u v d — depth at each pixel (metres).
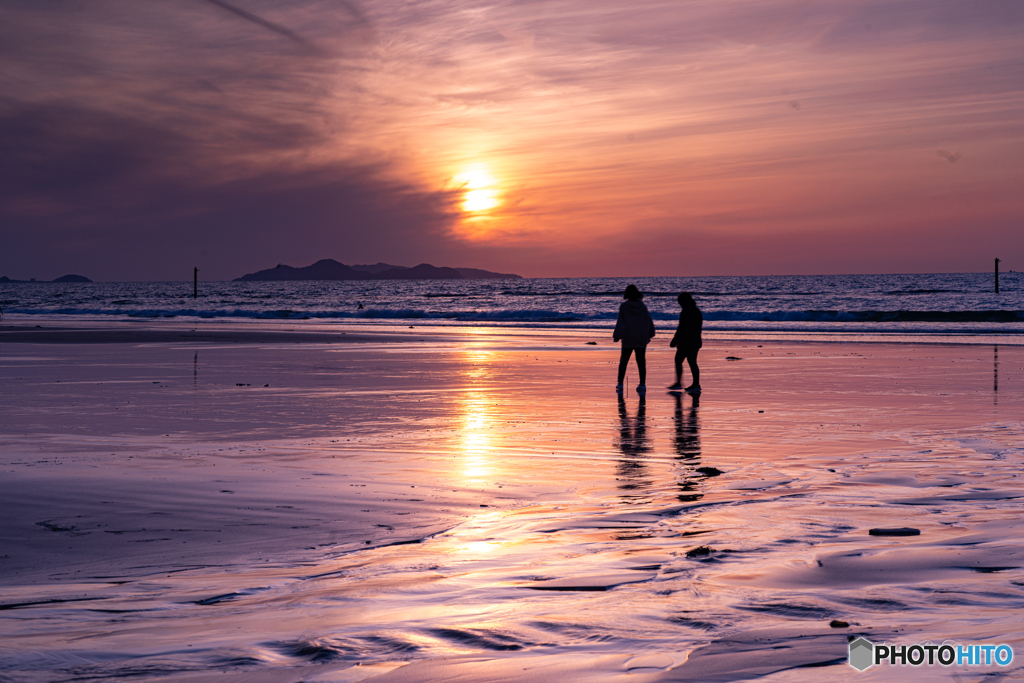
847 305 65.19
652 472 7.25
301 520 5.53
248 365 19.23
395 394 13.59
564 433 9.59
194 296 109.19
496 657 2.86
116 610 3.67
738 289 110.62
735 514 5.45
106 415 11.02
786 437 9.24
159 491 6.42
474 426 10.18
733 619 3.21
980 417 10.80
